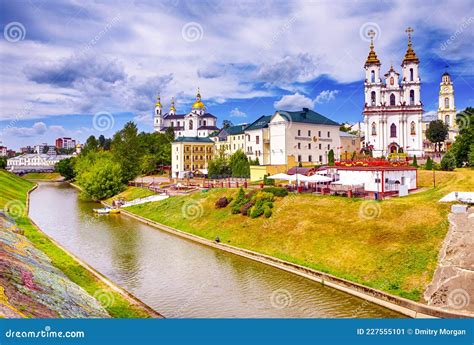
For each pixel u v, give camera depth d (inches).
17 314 892.0
